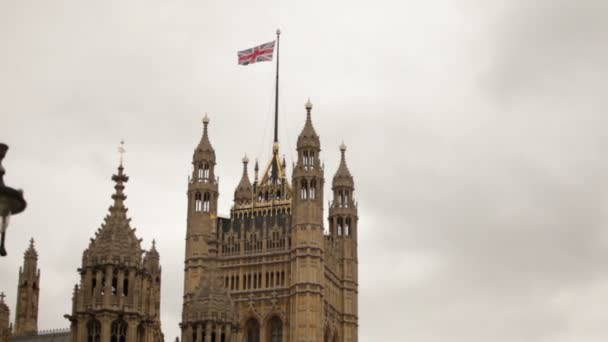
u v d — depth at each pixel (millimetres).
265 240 197000
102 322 74750
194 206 198000
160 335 84188
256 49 188875
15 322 110625
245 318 193250
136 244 79000
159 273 84875
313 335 187750
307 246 192375
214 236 192375
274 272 194750
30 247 114812
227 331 92562
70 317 76250
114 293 76312
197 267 193625
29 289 112438
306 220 194500
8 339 96062
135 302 76562
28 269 113250
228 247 198250
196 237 195375
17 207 35000
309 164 198125
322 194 197875
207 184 199375
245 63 188500
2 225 34656
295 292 190500
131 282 76875
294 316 189375
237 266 196750
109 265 76375
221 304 93375
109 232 78250
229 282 196250
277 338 191625
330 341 198625
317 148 199625
